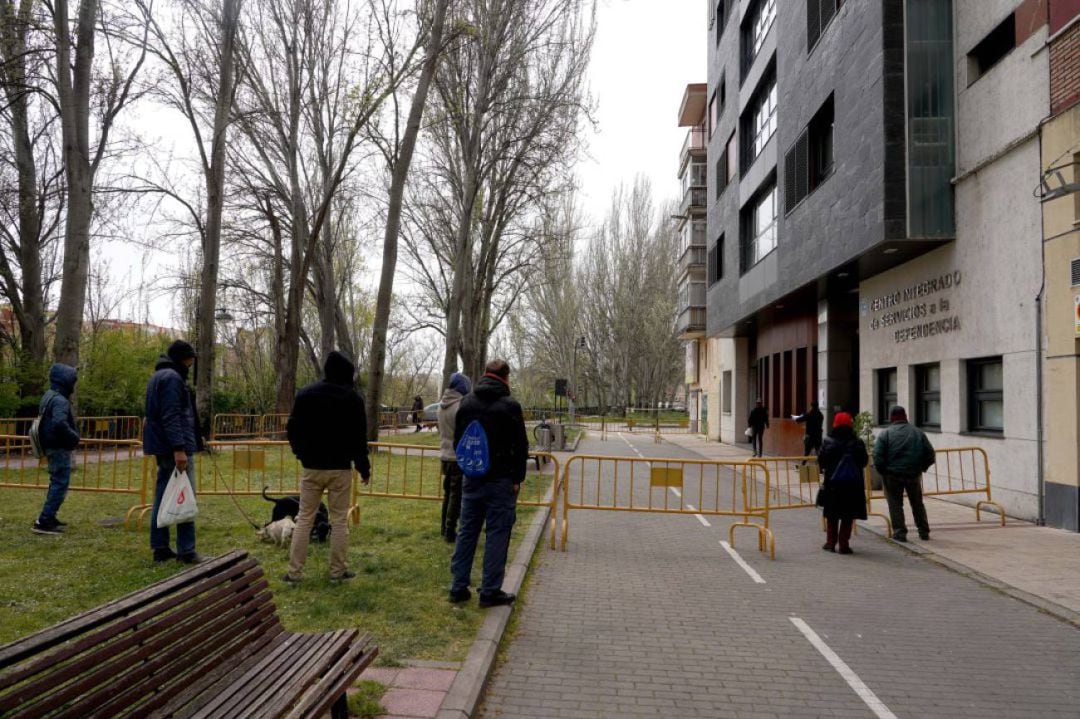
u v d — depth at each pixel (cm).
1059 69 1048
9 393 1644
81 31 1382
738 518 1190
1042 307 1087
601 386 6731
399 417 4697
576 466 2056
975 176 1255
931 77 1323
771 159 2195
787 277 1995
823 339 2052
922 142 1317
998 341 1197
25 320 1997
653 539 977
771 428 2702
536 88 2281
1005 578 770
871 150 1388
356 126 1630
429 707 388
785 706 433
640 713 418
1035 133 1095
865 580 764
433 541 824
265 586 373
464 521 591
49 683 226
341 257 3838
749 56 2570
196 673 298
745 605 656
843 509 894
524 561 766
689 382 4809
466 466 577
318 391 623
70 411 817
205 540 791
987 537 998
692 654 521
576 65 2278
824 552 913
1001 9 1193
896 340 1564
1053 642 567
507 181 2423
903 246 1380
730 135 2756
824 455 913
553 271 4112
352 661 357
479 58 2170
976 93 1257
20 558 683
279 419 2388
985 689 467
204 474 1391
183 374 680
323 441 618
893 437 983
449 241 2855
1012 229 1158
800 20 1864
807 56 1806
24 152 1998
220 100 1756
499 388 595
